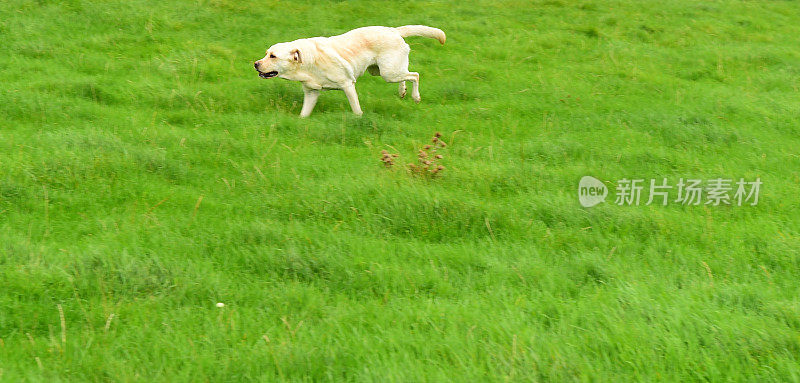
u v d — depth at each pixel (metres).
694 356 4.78
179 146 9.34
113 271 5.86
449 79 14.09
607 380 4.55
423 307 5.61
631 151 10.02
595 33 18.27
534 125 11.66
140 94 11.80
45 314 5.30
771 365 4.72
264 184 8.22
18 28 14.65
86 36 15.00
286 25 17.36
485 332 5.13
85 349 4.77
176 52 14.45
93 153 8.42
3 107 10.20
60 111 10.37
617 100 13.15
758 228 7.44
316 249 6.64
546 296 5.82
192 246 6.56
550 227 7.43
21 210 7.16
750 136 10.95
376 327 5.25
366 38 11.34
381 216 7.30
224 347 4.94
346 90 11.23
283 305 5.64
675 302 5.54
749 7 23.44
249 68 14.02
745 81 15.19
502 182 8.53
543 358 4.73
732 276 6.39
